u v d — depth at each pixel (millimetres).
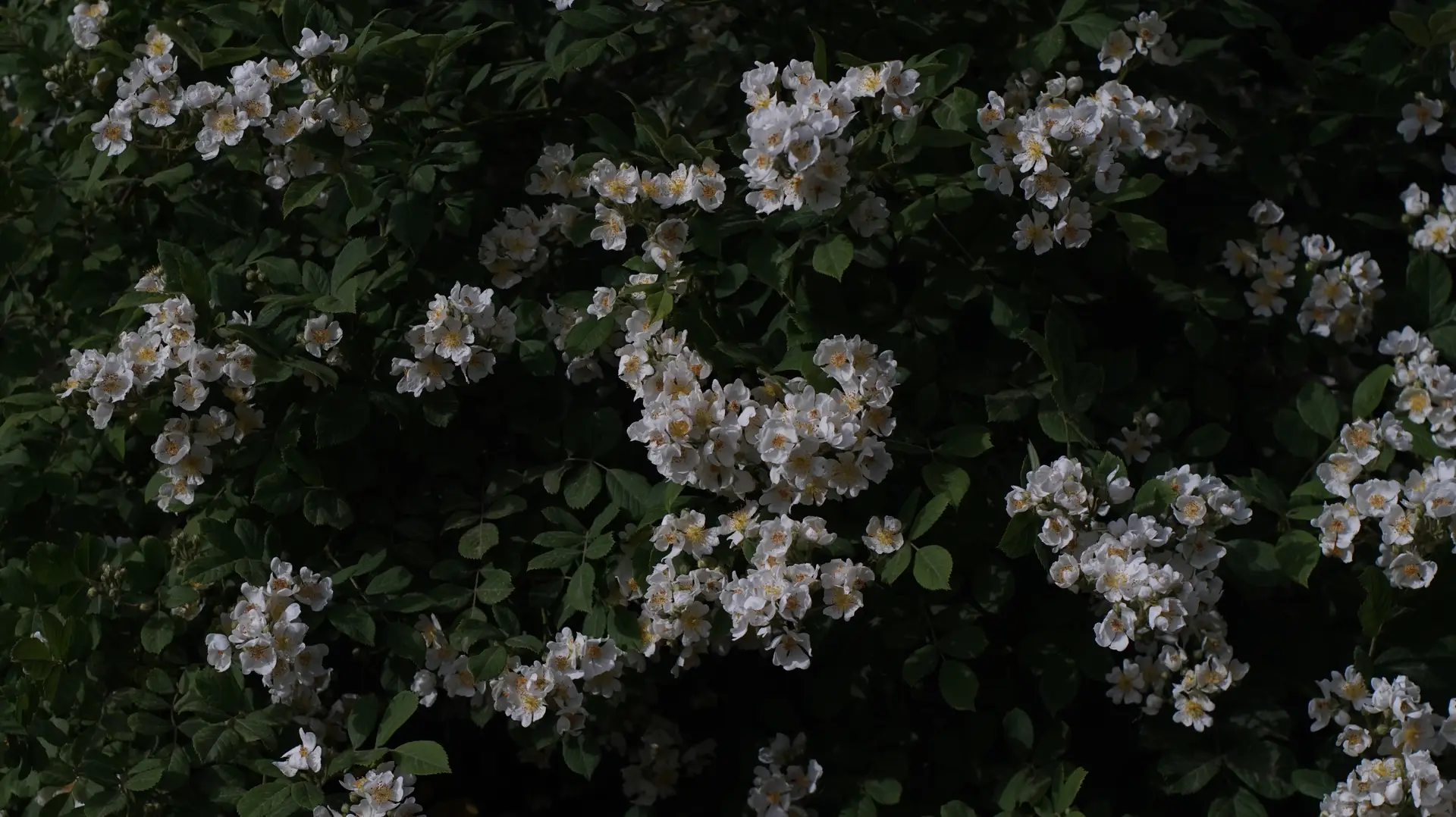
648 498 2697
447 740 3234
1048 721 2936
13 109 3965
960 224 2807
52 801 2695
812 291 2736
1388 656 2721
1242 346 3152
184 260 2711
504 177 3195
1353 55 3211
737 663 3225
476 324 2695
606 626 2680
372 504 2871
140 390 2689
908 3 3066
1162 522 2568
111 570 2766
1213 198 3213
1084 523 2539
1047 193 2596
